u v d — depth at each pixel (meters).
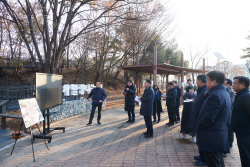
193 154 3.94
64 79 21.69
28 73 23.41
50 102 5.43
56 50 10.94
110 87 22.98
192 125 3.83
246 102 2.77
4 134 5.28
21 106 3.63
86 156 3.86
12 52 16.41
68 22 9.98
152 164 3.44
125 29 17.56
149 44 20.91
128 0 10.06
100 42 14.16
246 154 2.77
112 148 4.35
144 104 5.25
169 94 6.72
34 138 4.93
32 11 9.59
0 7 10.26
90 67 21.55
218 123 2.44
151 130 5.23
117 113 9.67
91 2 10.74
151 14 11.76
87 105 10.13
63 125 6.85
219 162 2.48
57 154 3.98
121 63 21.78
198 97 3.84
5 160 3.67
